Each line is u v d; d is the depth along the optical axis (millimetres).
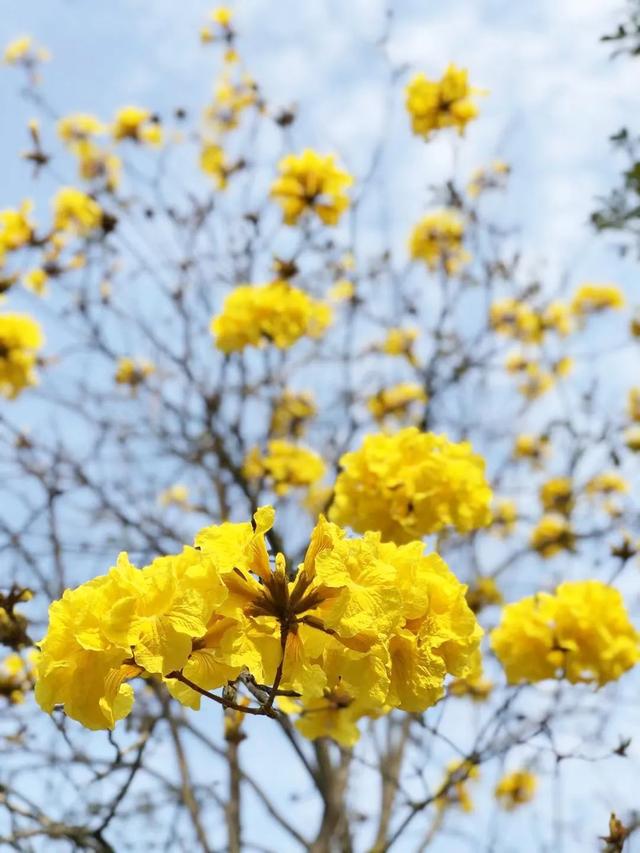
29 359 1958
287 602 702
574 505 2180
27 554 1547
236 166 2203
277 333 1753
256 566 715
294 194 1860
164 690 1555
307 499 2135
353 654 688
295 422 2152
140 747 1250
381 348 2295
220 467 2020
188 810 1709
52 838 1472
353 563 693
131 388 2125
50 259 2092
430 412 2146
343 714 1207
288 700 1085
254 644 697
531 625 1396
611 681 1378
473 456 1356
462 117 1847
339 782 1729
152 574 680
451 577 769
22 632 1197
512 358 2475
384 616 677
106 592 683
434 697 732
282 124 2199
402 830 1391
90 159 2242
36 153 2051
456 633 750
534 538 2172
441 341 2113
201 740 1793
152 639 661
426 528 1316
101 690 695
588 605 1400
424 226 2289
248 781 1822
